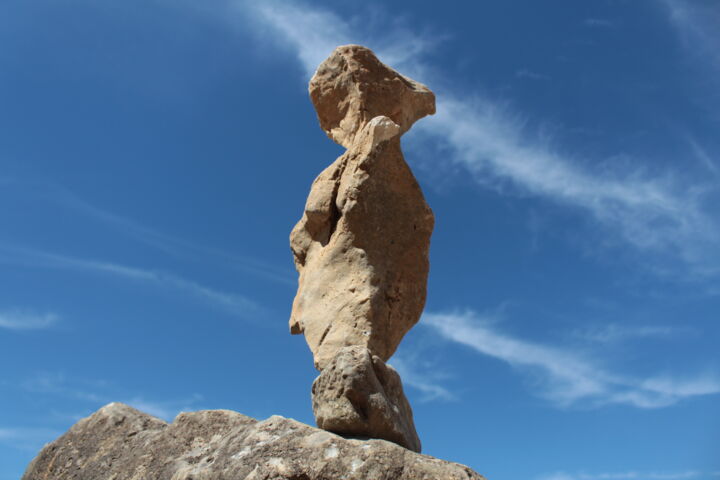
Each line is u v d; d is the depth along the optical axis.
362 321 8.15
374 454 6.79
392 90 9.19
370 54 9.28
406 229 8.58
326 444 6.98
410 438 7.70
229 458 7.32
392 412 7.35
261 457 7.07
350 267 8.44
